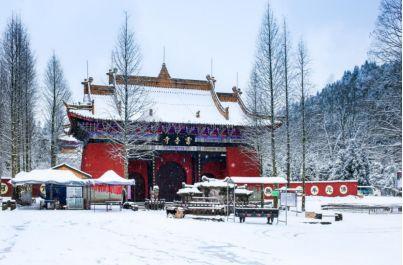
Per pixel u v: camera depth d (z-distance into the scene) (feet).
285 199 99.86
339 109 358.64
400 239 69.15
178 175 213.25
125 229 81.10
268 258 49.96
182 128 201.77
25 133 192.44
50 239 64.44
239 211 102.32
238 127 205.98
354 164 247.29
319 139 291.58
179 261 47.55
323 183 210.38
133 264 45.19
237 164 207.21
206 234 74.90
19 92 176.86
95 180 143.95
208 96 222.89
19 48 176.76
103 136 191.31
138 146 184.75
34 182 138.92
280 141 199.93
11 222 92.79
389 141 148.05
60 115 221.25
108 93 205.57
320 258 50.08
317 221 103.50
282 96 155.84
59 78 206.80
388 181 235.20
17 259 46.96
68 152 277.85
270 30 157.99
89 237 67.67
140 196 209.56
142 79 214.69
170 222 98.32
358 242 65.16
